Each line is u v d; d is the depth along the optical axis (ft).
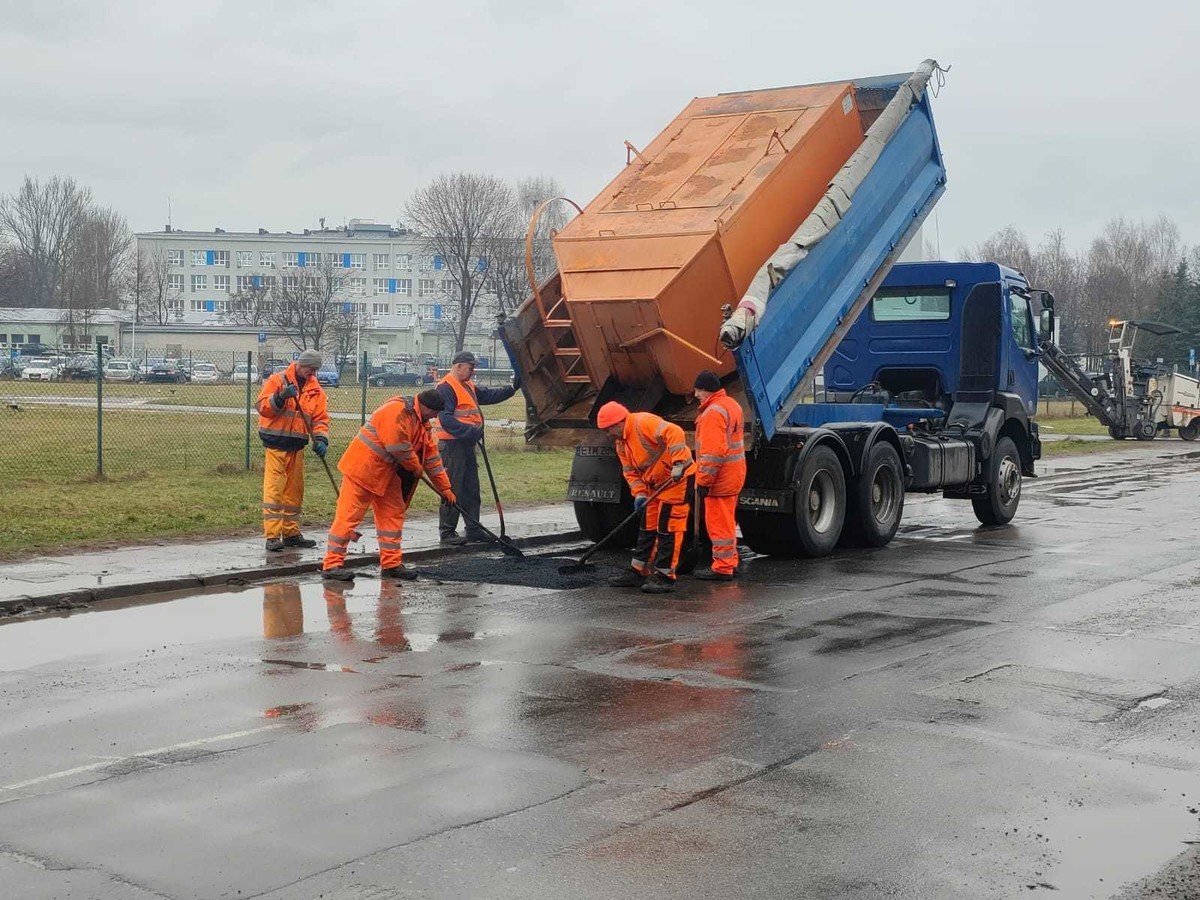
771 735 21.58
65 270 383.24
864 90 46.52
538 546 47.24
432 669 26.30
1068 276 298.97
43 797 18.24
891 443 46.37
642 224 40.60
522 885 15.28
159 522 47.88
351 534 38.70
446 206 287.28
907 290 53.42
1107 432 144.15
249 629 30.55
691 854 16.28
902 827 17.30
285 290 299.58
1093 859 16.26
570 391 43.50
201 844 16.48
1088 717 22.80
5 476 63.52
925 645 28.76
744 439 39.75
